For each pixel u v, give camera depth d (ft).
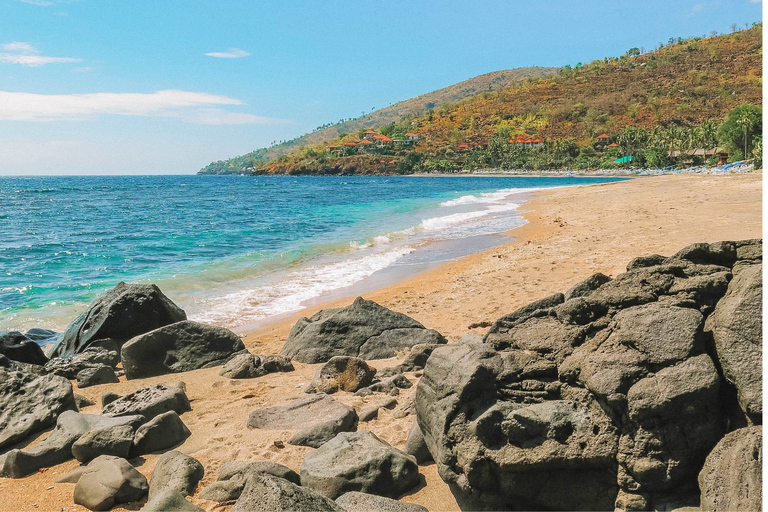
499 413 11.09
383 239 60.75
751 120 256.11
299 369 22.20
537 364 11.80
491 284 35.06
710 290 11.39
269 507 9.04
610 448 10.16
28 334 30.14
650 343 10.58
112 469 12.94
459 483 11.14
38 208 130.52
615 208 78.64
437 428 11.81
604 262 37.88
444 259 48.01
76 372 23.04
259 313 32.60
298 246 58.39
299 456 13.85
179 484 12.28
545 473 10.57
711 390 9.68
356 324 24.16
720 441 9.41
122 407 17.06
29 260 52.80
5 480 13.75
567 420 10.69
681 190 106.22
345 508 10.71
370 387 18.53
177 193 210.18
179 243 62.80
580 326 12.22
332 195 175.32
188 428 16.12
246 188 260.01
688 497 9.72
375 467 12.09
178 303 34.88
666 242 43.16
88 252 57.31
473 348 12.71
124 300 27.40
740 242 12.72
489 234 62.49
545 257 42.39
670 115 567.18
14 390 17.88
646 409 9.82
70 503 12.44
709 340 10.60
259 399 18.39
